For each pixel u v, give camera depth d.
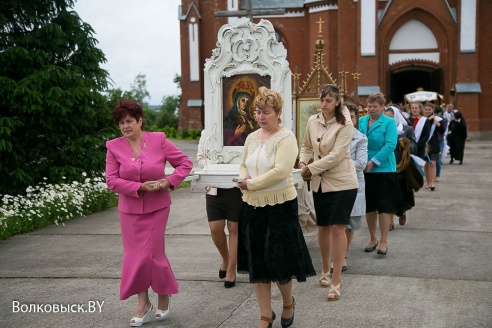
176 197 12.71
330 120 5.57
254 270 4.43
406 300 5.23
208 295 5.53
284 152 4.41
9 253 7.42
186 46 41.31
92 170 11.96
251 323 4.77
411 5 33.50
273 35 6.20
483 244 7.43
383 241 6.94
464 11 33.09
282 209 4.45
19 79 11.31
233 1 39.69
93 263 6.83
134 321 4.75
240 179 4.55
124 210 4.80
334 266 5.37
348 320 4.76
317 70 8.13
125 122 4.80
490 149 26.56
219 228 5.81
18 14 11.73
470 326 4.55
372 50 33.81
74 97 11.39
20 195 10.29
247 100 6.32
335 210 5.43
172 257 7.03
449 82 33.69
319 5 37.19
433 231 8.31
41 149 11.38
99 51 12.45
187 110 41.56
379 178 6.86
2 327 4.80
